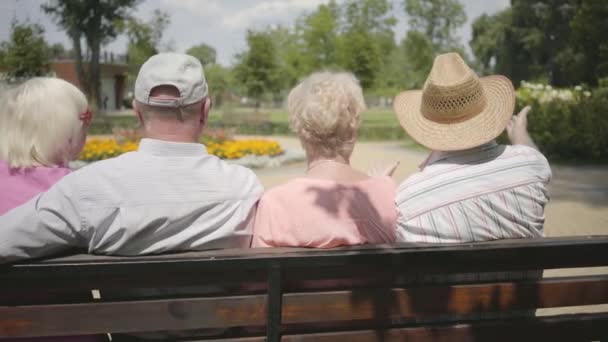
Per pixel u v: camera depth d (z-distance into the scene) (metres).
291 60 40.84
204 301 1.65
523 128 2.53
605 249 1.81
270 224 1.96
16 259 1.61
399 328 1.79
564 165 12.38
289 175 12.33
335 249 1.68
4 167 2.02
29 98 2.01
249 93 41.62
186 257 1.59
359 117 2.13
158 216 1.76
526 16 63.31
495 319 1.88
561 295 1.85
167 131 1.87
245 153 14.66
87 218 1.71
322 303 1.70
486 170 2.03
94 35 44.59
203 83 1.89
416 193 2.03
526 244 1.76
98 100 45.94
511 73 67.19
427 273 1.75
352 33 40.81
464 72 2.13
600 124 13.02
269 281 1.63
